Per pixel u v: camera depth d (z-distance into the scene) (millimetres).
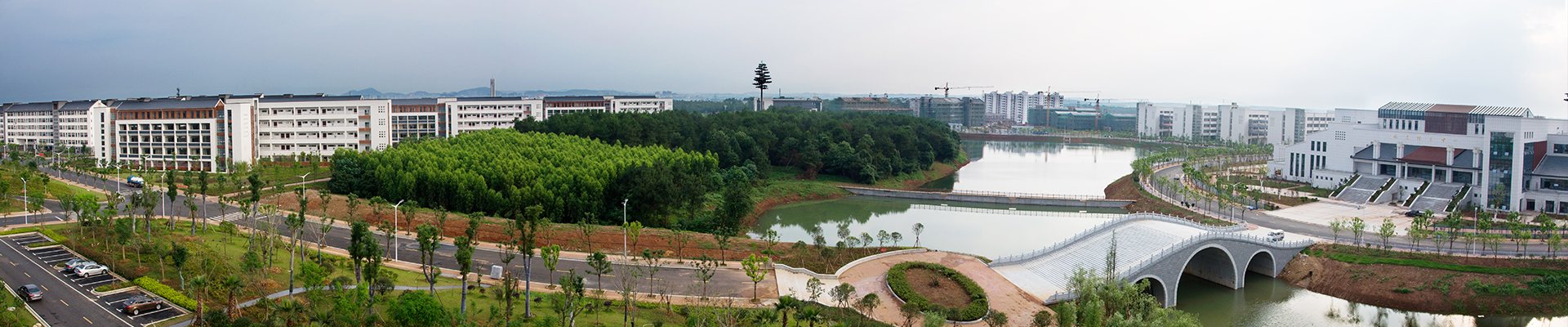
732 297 111625
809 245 144500
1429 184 199750
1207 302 128125
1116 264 127438
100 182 194000
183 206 159375
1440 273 127625
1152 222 149750
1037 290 123812
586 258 129500
